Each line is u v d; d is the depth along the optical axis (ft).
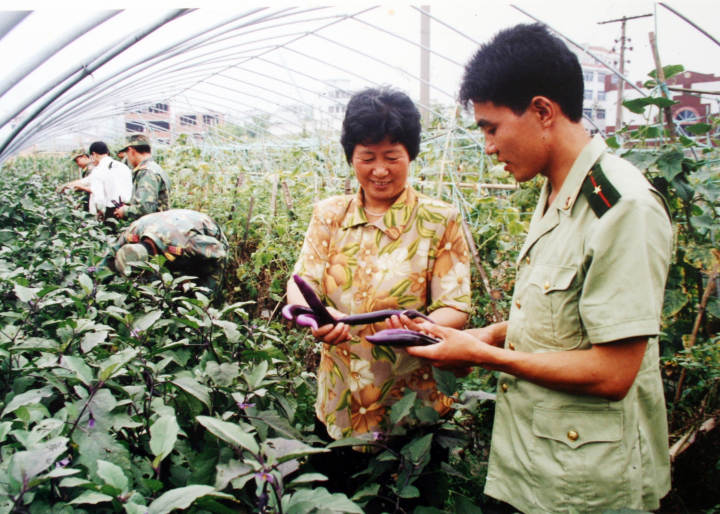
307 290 5.13
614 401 4.12
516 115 4.24
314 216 6.51
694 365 8.69
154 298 8.55
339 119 30.25
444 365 4.66
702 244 9.81
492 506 7.89
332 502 3.76
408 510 5.91
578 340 4.25
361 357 6.02
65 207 18.66
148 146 18.72
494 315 12.60
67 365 5.40
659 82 11.13
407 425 5.94
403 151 5.68
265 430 5.66
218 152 42.27
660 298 3.95
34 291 6.82
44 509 3.61
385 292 5.92
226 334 6.79
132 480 4.36
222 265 12.46
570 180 4.31
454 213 5.99
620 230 3.86
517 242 14.37
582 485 4.25
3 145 12.83
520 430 4.66
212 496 4.01
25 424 4.39
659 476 4.64
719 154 14.79
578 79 4.21
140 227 11.04
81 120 36.19
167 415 4.69
